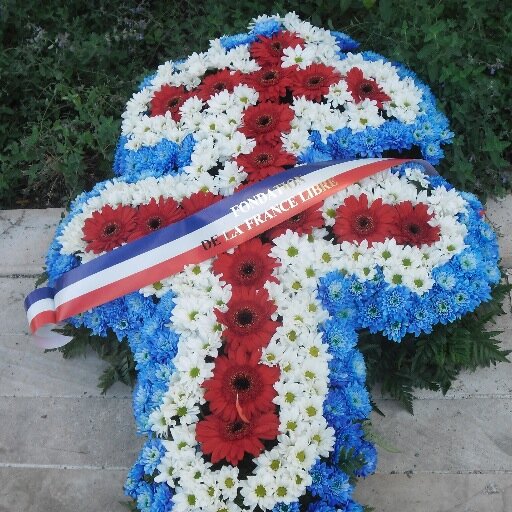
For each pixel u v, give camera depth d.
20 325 1.69
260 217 1.45
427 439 1.48
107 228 1.48
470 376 1.54
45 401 1.59
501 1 1.95
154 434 1.36
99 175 1.91
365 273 1.40
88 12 2.16
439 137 1.61
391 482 1.44
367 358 1.48
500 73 1.86
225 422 1.28
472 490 1.43
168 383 1.33
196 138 1.58
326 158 1.55
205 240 1.44
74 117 2.02
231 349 1.33
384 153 1.61
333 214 1.47
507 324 1.59
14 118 2.03
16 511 1.48
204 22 2.06
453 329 1.46
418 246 1.42
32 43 2.01
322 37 1.75
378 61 1.67
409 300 1.39
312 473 1.26
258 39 1.75
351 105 1.58
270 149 1.54
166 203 1.49
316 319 1.36
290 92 1.66
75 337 1.57
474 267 1.41
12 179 1.93
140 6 2.11
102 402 1.58
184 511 1.25
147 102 1.71
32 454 1.54
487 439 1.47
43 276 1.63
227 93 1.62
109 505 1.47
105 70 2.04
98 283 1.44
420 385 1.50
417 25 1.87
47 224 1.83
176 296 1.42
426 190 1.50
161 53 2.13
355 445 1.31
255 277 1.40
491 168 1.77
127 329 1.45
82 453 1.53
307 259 1.41
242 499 1.26
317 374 1.31
